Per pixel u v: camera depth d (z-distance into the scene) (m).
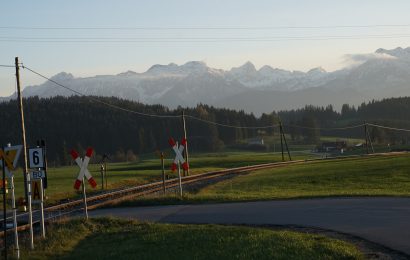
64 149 149.50
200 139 176.88
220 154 156.62
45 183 18.58
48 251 16.52
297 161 87.88
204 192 37.53
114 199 33.56
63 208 32.44
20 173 82.50
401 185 38.19
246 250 14.44
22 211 33.66
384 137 166.38
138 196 35.28
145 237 17.67
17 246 15.71
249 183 45.94
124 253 15.40
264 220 20.98
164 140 182.50
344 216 20.69
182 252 14.83
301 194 31.03
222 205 26.98
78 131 175.50
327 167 59.78
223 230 18.11
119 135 179.62
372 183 40.44
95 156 150.00
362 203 24.36
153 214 24.91
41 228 18.84
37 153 17.45
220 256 13.93
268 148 179.38
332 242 15.29
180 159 31.17
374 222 18.84
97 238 18.52
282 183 44.06
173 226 20.08
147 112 197.25
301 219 20.64
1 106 174.62
